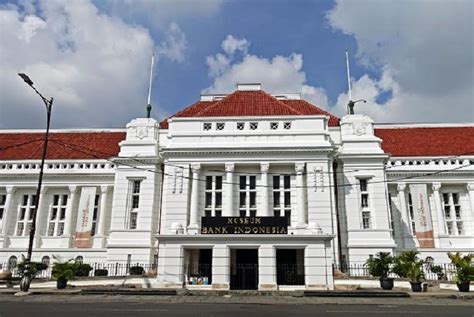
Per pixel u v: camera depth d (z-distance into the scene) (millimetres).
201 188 33938
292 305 17828
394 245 32688
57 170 39906
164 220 32844
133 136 37625
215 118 35406
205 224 26797
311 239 25891
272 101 39156
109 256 33781
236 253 29922
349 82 39938
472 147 40688
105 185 39562
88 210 38250
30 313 14273
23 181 40219
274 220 26609
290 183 33844
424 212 36406
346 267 32156
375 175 34938
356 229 33562
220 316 13852
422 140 42656
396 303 18938
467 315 14578
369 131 36844
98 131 47406
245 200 33719
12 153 43562
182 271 25891
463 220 37781
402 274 25094
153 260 33719
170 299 20000
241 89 42781
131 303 17984
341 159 35469
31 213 40062
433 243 35594
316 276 25281
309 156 33562
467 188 37969
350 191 34688
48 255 37656
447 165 38312
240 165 34219
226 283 25391
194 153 34062
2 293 22891
